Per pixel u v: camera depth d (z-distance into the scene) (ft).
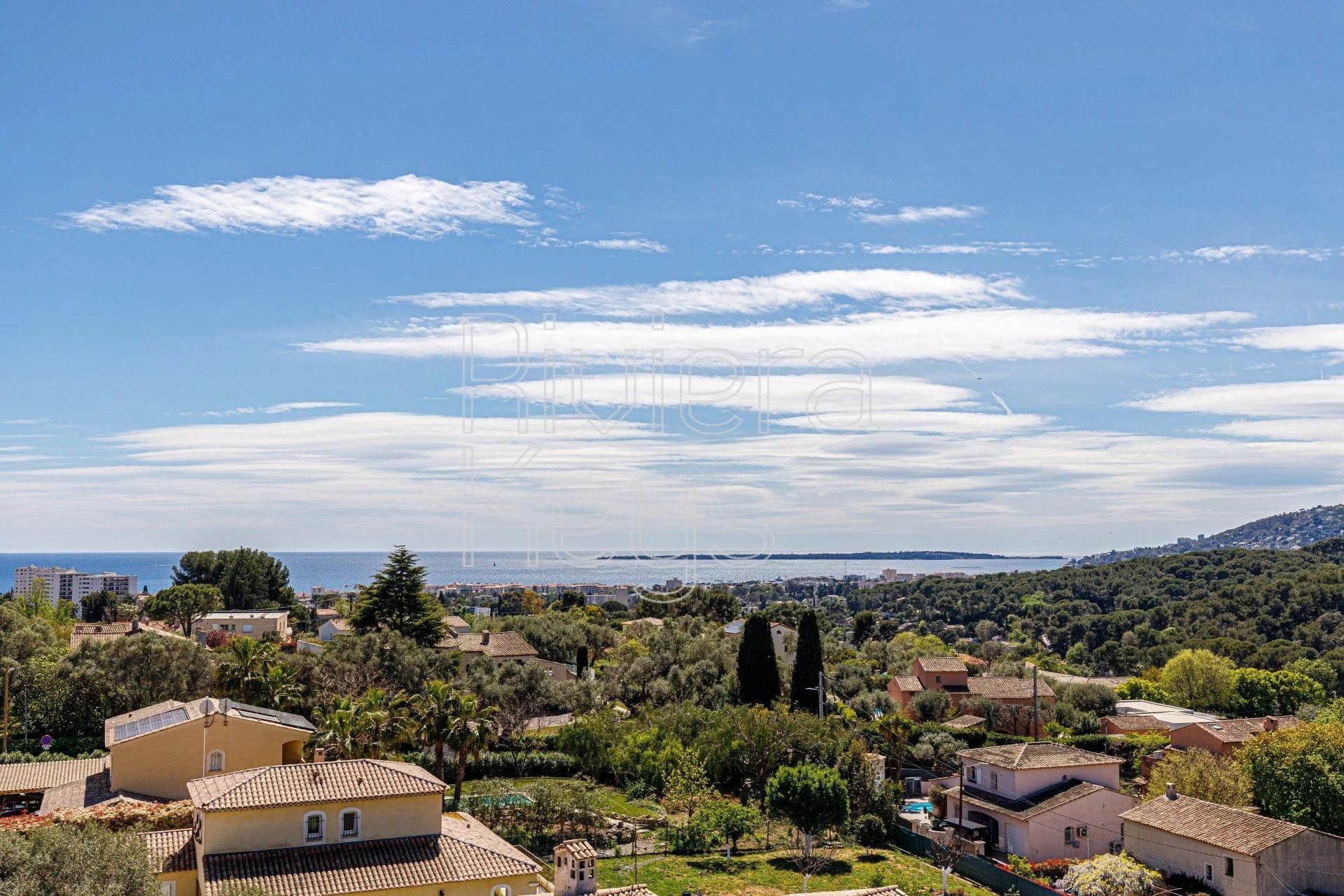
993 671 394.52
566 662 379.96
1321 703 354.13
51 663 245.24
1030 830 190.19
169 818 139.95
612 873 158.51
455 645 348.79
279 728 173.58
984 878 165.78
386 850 122.21
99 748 216.54
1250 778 203.31
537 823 181.06
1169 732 301.02
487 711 187.62
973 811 208.13
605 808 196.95
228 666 209.36
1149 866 174.19
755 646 278.05
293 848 120.16
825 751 211.00
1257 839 159.12
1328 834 175.22
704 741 221.25
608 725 236.43
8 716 216.13
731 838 183.32
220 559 542.98
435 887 117.91
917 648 464.65
